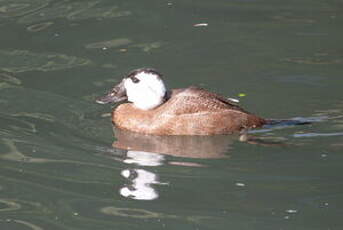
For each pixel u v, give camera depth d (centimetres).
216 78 1572
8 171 1194
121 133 1365
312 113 1420
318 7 1950
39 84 1541
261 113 1424
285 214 1066
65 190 1135
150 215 1063
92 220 1049
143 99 1401
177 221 1045
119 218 1055
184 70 1608
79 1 1998
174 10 1934
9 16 1894
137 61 1648
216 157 1259
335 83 1534
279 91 1509
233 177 1180
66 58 1661
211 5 1972
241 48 1712
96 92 1512
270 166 1217
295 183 1155
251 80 1559
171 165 1227
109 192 1130
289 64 1628
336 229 1022
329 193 1122
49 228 1027
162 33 1794
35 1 2000
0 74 1582
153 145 1312
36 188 1142
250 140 1320
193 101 1370
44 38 1762
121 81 1439
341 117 1396
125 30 1811
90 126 1383
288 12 1923
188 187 1147
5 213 1070
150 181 1168
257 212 1071
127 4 1977
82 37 1772
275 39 1758
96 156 1258
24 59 1658
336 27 1816
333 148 1276
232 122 1355
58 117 1406
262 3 1986
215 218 1055
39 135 1330
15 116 1403
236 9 1947
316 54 1673
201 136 1347
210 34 1786
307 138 1316
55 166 1215
